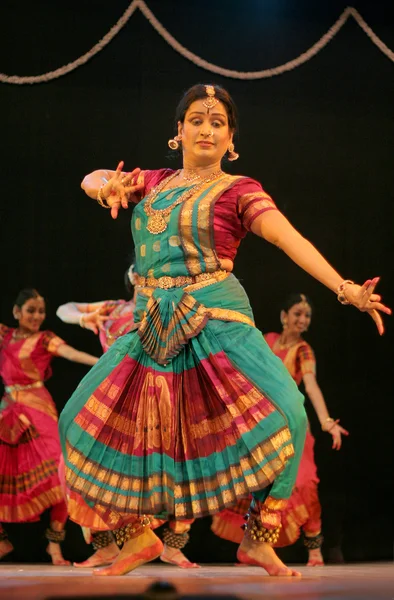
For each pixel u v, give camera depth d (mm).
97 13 11430
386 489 11586
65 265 11422
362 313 11867
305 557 10969
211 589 3656
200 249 5230
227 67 11656
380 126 12016
